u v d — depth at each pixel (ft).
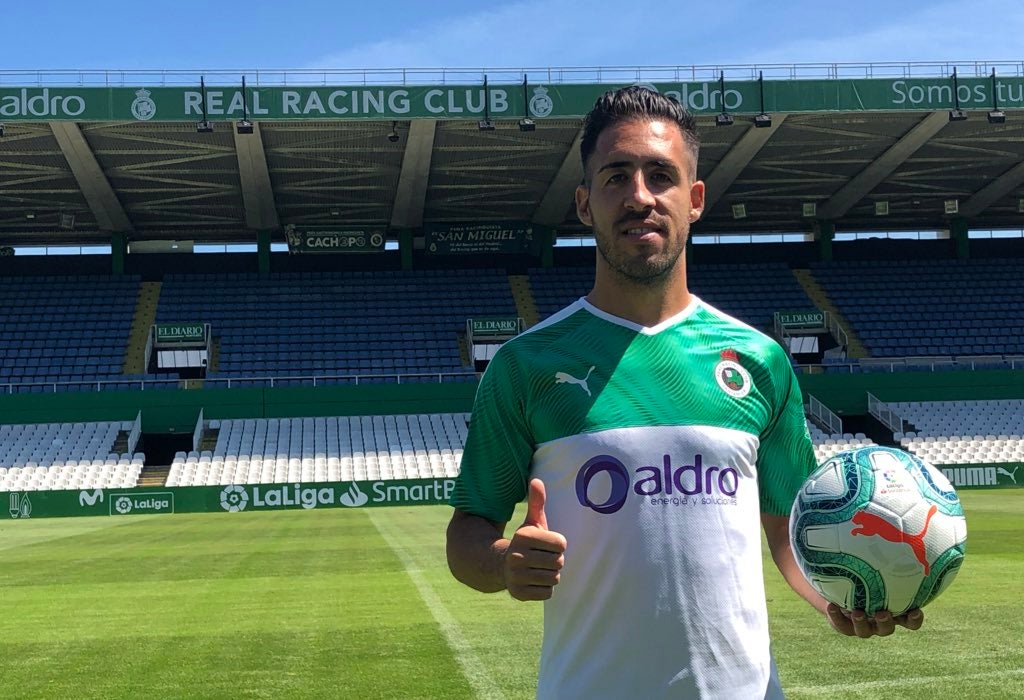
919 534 7.22
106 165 94.02
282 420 97.76
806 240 129.08
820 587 7.57
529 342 7.72
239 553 45.57
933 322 115.03
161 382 99.45
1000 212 123.85
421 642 23.27
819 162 101.40
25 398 95.50
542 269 121.70
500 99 83.41
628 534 6.95
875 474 7.45
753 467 7.45
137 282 116.47
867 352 110.73
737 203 114.32
